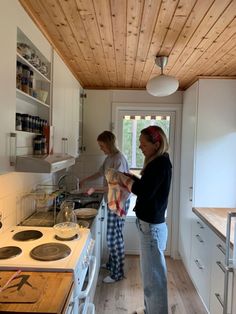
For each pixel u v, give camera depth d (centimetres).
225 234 200
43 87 203
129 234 373
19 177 196
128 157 371
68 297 112
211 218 246
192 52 220
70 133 273
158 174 203
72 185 338
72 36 194
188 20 164
